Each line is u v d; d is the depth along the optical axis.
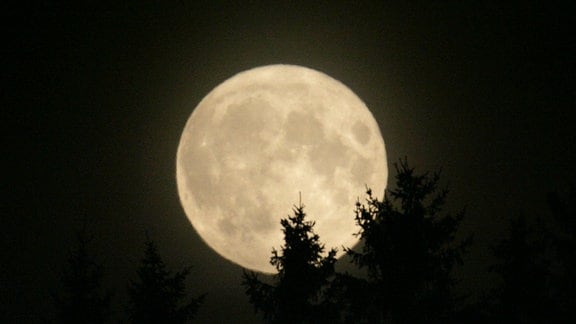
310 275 17.36
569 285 14.20
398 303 14.76
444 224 15.03
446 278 14.84
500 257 15.50
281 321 17.23
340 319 16.69
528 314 14.82
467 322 14.56
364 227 15.23
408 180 15.47
